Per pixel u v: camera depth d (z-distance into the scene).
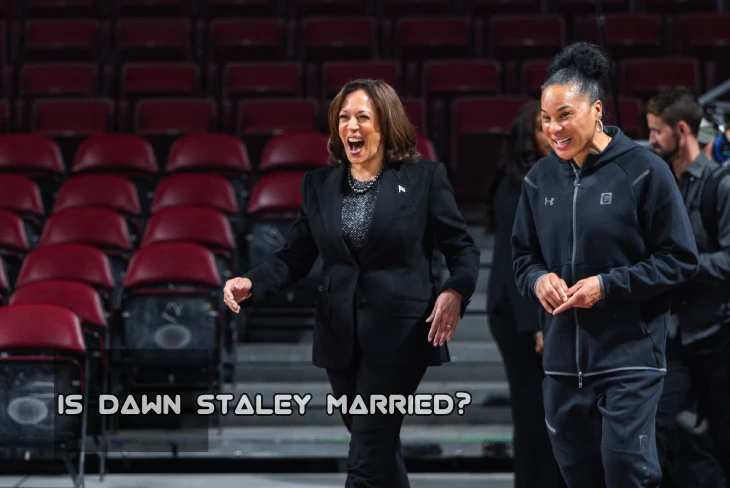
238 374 12.37
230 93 19.48
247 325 13.15
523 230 6.48
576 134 5.91
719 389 7.90
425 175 6.59
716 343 7.76
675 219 5.89
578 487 6.29
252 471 10.77
